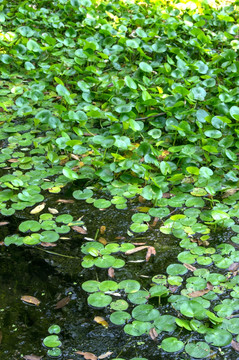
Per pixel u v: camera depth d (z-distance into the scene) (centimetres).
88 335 194
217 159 317
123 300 210
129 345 190
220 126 332
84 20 507
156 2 590
